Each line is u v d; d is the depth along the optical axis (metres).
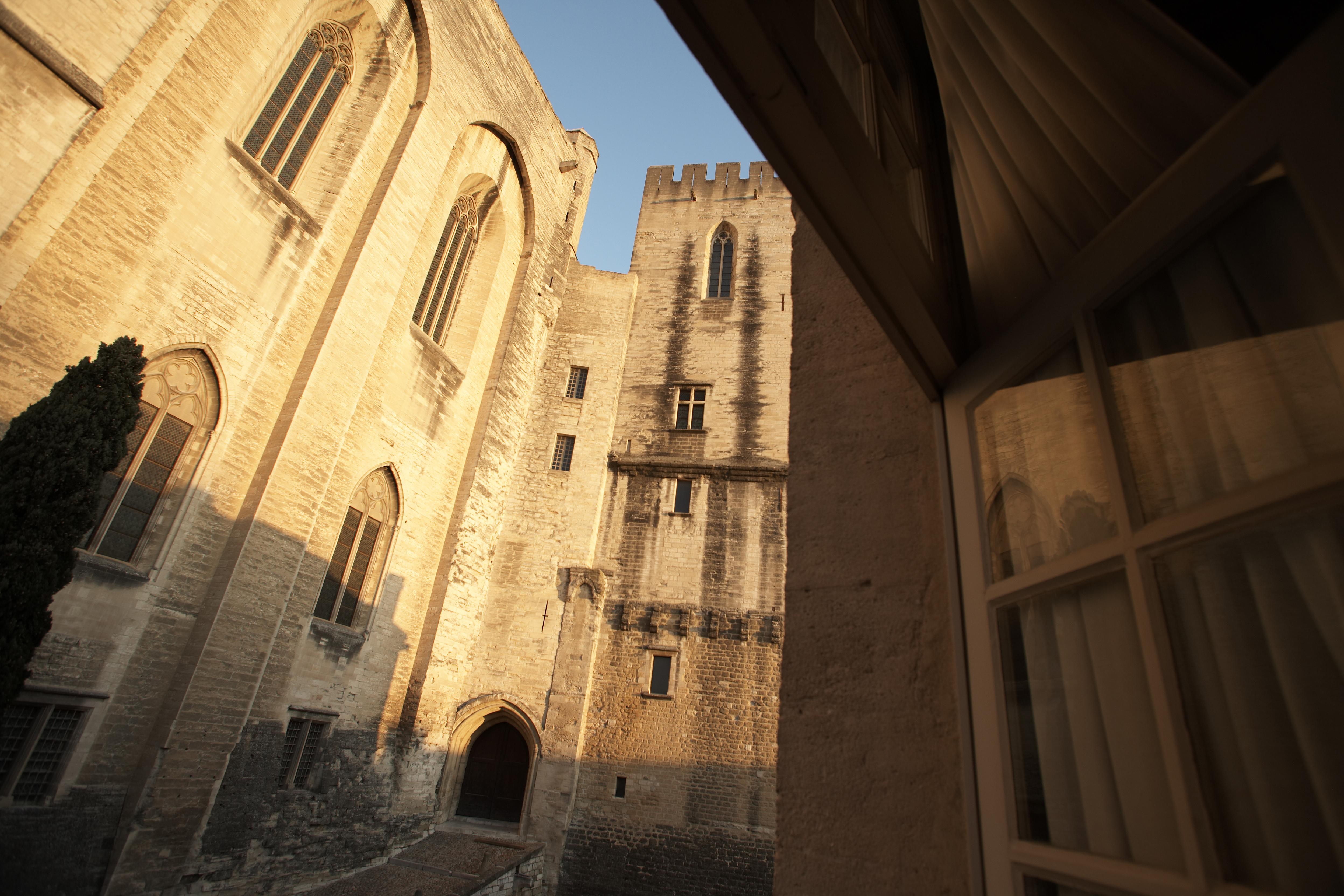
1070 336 2.05
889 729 2.55
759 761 17.56
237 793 11.97
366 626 16.02
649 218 27.33
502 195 21.91
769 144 2.03
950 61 2.92
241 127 13.45
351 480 15.64
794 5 1.99
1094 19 1.88
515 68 21.81
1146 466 1.68
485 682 18.86
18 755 9.35
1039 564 2.05
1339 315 1.24
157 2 11.13
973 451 2.49
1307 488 1.23
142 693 10.80
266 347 13.43
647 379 23.62
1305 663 1.26
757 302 24.61
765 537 20.41
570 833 17.22
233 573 11.96
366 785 15.17
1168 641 1.48
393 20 16.88
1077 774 1.75
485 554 19.95
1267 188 1.45
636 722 18.36
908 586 2.74
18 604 7.72
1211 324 1.58
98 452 8.57
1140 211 1.76
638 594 20.02
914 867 2.26
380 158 16.31
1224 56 1.58
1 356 9.32
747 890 16.23
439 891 13.05
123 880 9.91
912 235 2.50
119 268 10.90
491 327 21.41
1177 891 1.33
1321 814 1.17
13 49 9.33
